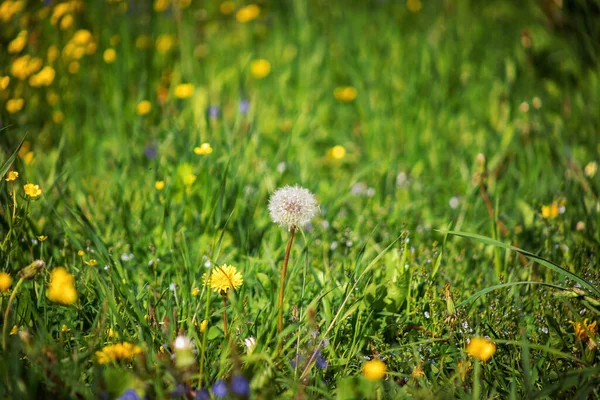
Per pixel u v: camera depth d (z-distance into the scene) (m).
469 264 1.28
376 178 1.52
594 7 1.63
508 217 1.37
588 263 1.23
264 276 1.21
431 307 1.14
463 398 1.05
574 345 1.11
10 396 1.01
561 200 1.36
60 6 1.76
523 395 1.08
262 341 1.11
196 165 1.40
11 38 1.69
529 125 1.56
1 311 1.09
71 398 1.02
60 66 1.76
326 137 1.77
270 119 1.80
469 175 1.52
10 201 1.22
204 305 1.16
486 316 1.16
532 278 1.24
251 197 1.39
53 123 1.64
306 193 1.07
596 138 1.52
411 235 1.37
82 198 1.40
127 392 1.00
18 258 1.20
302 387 1.04
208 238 1.30
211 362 1.10
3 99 1.54
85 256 1.22
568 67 1.73
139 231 1.32
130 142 1.54
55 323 1.15
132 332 1.12
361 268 1.22
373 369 1.05
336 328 1.12
